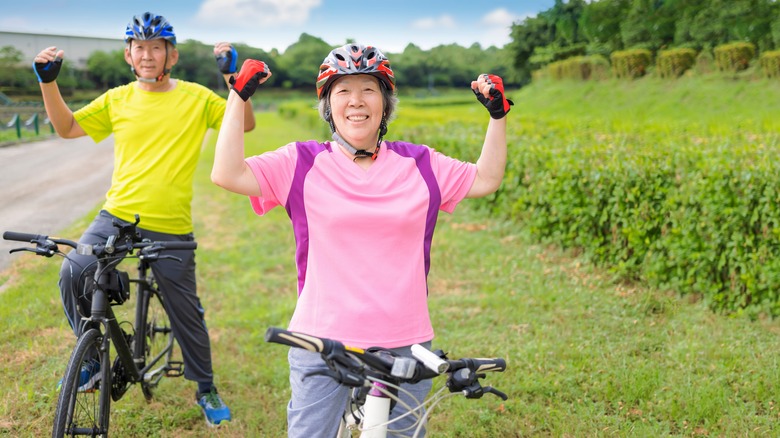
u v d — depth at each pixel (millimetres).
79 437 3354
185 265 4074
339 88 2496
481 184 2695
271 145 23031
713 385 4605
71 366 3102
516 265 7543
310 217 2488
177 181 4043
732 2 37844
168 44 4004
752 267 5867
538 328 5801
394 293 2467
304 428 2514
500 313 6191
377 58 2486
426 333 2553
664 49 43312
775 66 34250
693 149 7402
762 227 5840
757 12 37000
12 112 45750
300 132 29625
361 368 2029
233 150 2420
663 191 6641
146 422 4238
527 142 9992
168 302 4094
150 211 3980
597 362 5078
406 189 2535
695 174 6594
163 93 4078
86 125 4066
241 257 8305
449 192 2646
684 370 4855
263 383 4895
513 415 4371
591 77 46812
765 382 4625
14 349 5258
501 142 2676
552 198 8070
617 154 7520
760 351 5156
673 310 6043
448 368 2100
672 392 4516
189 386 4738
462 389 2150
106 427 3408
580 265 7461
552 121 20250
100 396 3426
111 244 3225
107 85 89312
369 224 2449
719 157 6578
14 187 13992
